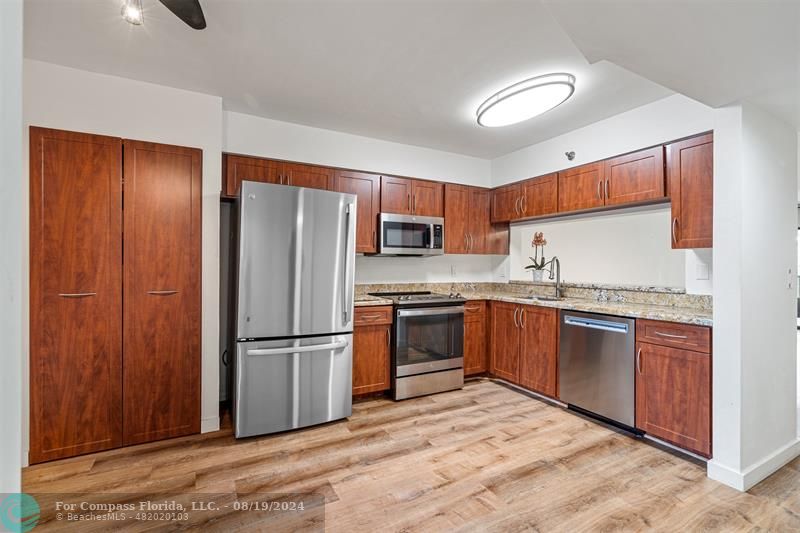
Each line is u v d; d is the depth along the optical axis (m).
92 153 2.38
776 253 2.32
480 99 2.80
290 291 2.75
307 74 2.46
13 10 0.33
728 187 2.15
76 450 2.34
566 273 3.98
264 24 1.95
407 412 3.13
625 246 3.43
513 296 4.11
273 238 2.69
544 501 1.95
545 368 3.39
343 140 3.53
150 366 2.53
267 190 2.67
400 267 4.21
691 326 2.35
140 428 2.51
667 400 2.47
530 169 3.88
